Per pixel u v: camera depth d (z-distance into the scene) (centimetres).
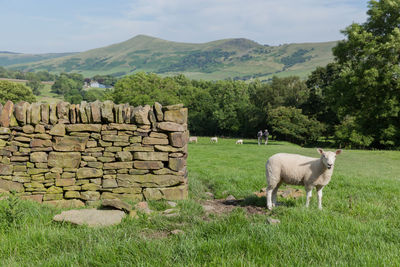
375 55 3316
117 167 714
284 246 396
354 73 3522
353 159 2278
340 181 1010
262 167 1659
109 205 572
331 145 4894
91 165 710
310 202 694
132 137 718
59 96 19162
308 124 5188
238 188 991
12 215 489
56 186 699
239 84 8319
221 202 783
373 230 477
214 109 7325
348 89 3666
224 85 7719
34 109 700
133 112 722
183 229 495
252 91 8925
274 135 5988
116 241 412
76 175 705
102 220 517
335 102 4059
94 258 370
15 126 698
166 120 723
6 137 692
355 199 738
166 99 6900
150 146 720
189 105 7825
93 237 440
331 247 398
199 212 620
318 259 368
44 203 670
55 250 404
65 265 353
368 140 3812
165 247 397
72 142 705
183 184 727
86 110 709
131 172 714
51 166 700
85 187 705
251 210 653
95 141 715
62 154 700
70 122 712
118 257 370
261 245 395
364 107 3625
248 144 4088
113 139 714
